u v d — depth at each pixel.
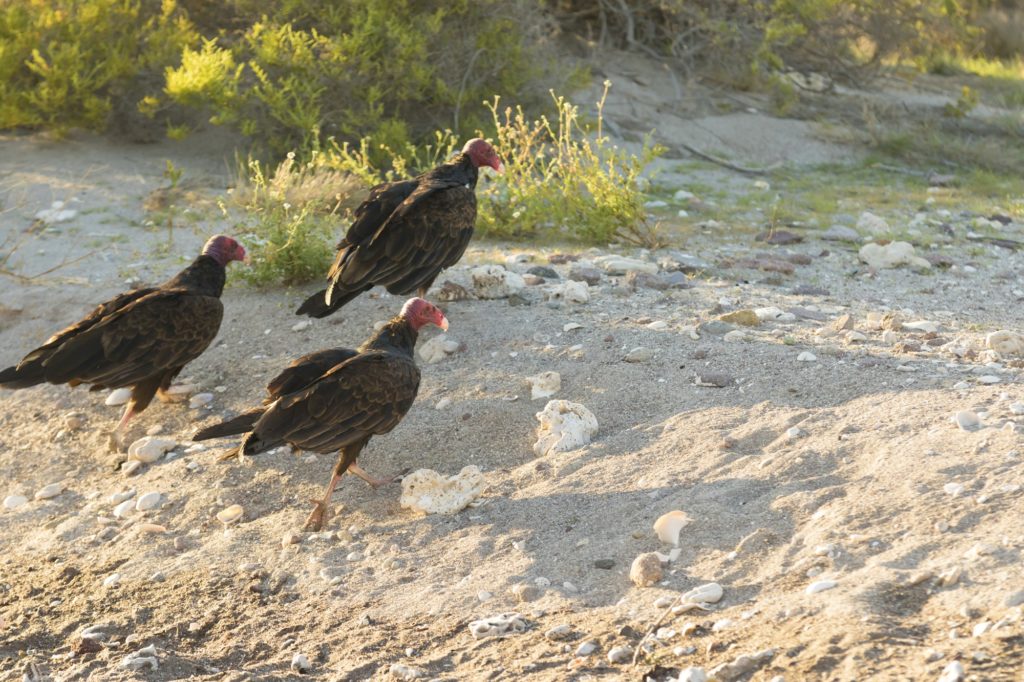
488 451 14.08
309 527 12.71
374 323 17.66
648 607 10.23
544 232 22.84
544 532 11.93
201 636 11.15
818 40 35.66
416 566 11.68
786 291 19.25
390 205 16.61
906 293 19.44
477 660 9.86
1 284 19.73
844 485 11.59
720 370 14.95
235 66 27.48
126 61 27.55
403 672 9.70
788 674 8.65
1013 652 8.30
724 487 12.04
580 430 13.81
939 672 8.26
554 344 16.38
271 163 26.84
